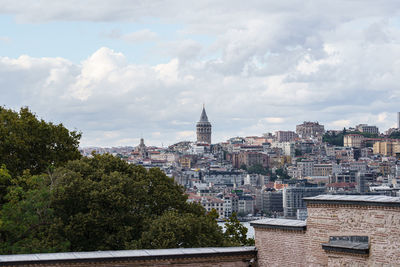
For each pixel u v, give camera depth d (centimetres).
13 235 5512
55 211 5972
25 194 5772
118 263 3086
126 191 6362
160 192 7225
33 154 8356
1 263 2923
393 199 2823
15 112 8731
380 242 2750
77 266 3022
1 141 8075
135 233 6253
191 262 3225
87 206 6019
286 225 3155
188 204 7569
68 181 6128
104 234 5991
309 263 3053
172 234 5912
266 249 3275
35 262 2970
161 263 3166
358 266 2827
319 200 3000
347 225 2891
